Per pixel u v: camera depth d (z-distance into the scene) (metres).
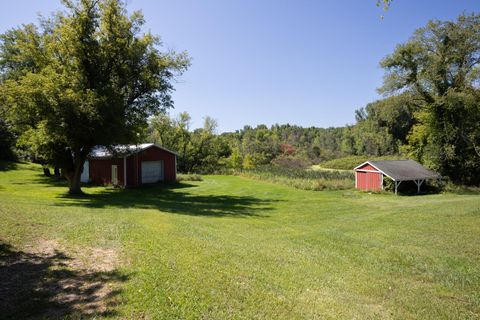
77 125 16.86
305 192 25.06
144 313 3.96
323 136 85.81
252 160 51.91
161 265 5.70
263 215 14.73
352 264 7.32
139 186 27.52
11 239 6.84
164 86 21.42
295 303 4.84
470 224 11.48
